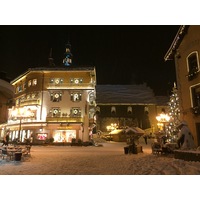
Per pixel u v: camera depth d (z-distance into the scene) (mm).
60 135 29188
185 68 16172
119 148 22859
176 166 8078
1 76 16312
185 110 15836
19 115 21969
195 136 14445
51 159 11039
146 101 49500
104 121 47031
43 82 32125
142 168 7859
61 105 30594
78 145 26891
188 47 15805
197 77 14656
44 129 29469
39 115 30688
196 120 14477
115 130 40688
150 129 46219
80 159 11078
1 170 7508
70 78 31953
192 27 15391
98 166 8477
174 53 18188
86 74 31797
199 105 14156
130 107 48219
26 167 8219
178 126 11867
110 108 48219
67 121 29406
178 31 16609
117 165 8750
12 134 34062
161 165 8586
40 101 31250
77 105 30391
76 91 31016
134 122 47031
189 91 15477
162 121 18859
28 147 12578
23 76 35719
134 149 14812
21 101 33281
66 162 9773
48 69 31984
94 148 22375
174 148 12500
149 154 14148
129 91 53500
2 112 14016
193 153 9195
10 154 10648
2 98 14016
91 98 31391
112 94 51969
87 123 29562
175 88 27969
